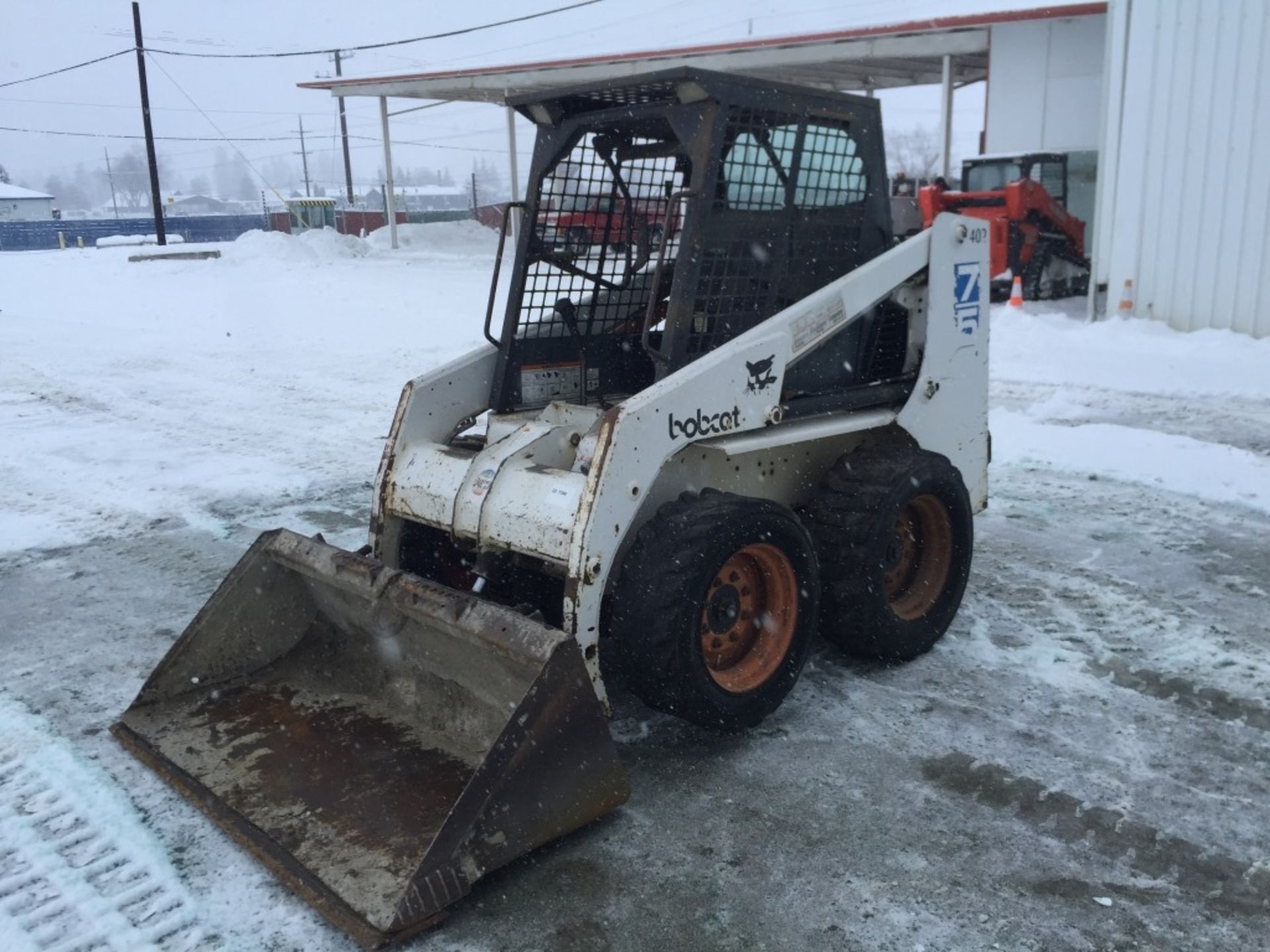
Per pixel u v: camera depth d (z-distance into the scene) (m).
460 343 12.43
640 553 3.36
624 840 3.07
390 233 26.14
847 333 4.19
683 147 3.86
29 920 2.76
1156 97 10.62
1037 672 4.11
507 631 2.97
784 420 3.91
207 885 2.88
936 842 3.04
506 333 4.20
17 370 11.46
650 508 3.66
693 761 3.51
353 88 25.48
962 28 16.11
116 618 4.79
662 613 3.28
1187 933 2.65
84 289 20.11
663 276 4.32
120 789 3.34
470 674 3.31
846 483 4.05
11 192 67.69
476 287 17.72
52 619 4.79
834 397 4.05
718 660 3.62
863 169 4.17
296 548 3.71
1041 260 14.12
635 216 4.30
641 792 3.32
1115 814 3.15
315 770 3.27
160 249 27.73
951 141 16.97
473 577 4.04
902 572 4.35
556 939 2.67
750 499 3.53
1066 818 3.14
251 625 3.81
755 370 3.65
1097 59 15.24
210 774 3.28
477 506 3.55
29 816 3.21
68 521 6.20
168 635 4.60
